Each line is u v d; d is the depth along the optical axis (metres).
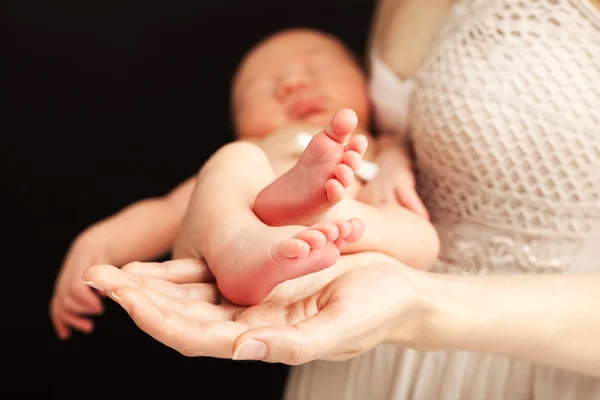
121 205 1.94
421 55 1.35
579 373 0.99
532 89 0.97
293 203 0.82
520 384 1.04
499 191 1.03
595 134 0.96
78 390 1.78
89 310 1.36
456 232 1.11
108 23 1.99
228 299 0.80
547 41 0.99
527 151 0.98
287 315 0.73
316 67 1.60
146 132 1.98
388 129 1.45
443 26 1.15
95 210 1.92
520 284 0.89
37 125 1.94
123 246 1.41
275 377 1.77
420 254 1.02
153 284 0.78
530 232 1.04
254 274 0.75
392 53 1.39
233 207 0.85
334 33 2.06
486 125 0.99
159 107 1.99
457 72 1.02
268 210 0.85
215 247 0.81
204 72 2.02
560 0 0.99
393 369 1.11
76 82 1.97
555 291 0.88
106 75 1.98
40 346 1.80
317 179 0.78
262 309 0.75
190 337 0.66
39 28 1.96
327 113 1.53
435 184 1.13
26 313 1.83
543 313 0.86
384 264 0.83
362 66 1.70
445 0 1.35
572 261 1.04
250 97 1.61
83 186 1.93
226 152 0.96
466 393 1.06
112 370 1.79
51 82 1.96
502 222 1.05
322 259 0.70
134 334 1.80
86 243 1.39
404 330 0.80
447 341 0.84
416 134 1.09
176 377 1.78
